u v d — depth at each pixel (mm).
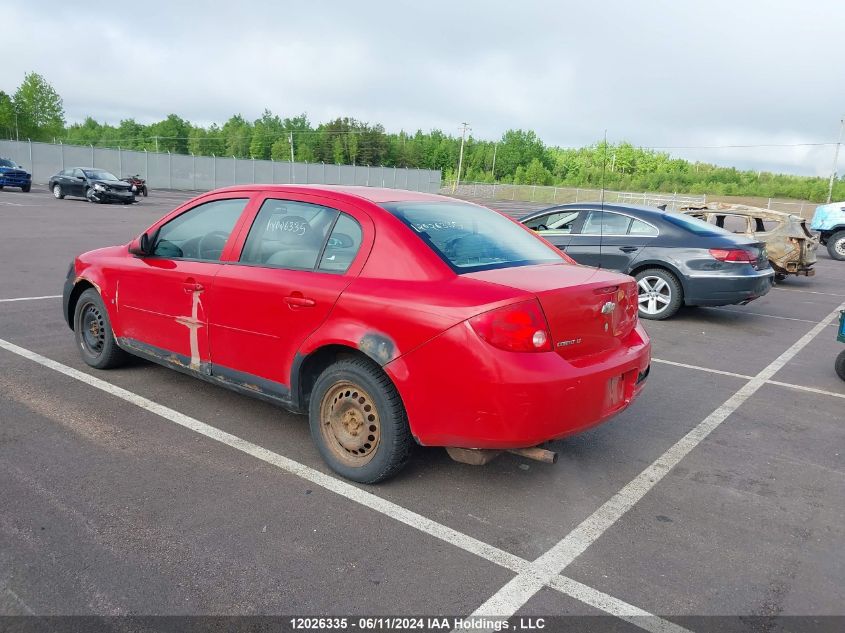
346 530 3248
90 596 2672
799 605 2807
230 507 3422
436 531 3275
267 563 2943
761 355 7355
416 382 3346
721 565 3088
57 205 25578
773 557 3176
